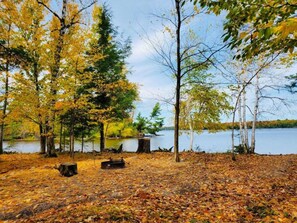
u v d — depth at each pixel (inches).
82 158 588.7
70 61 570.3
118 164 429.4
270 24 120.6
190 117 803.4
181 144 1590.8
